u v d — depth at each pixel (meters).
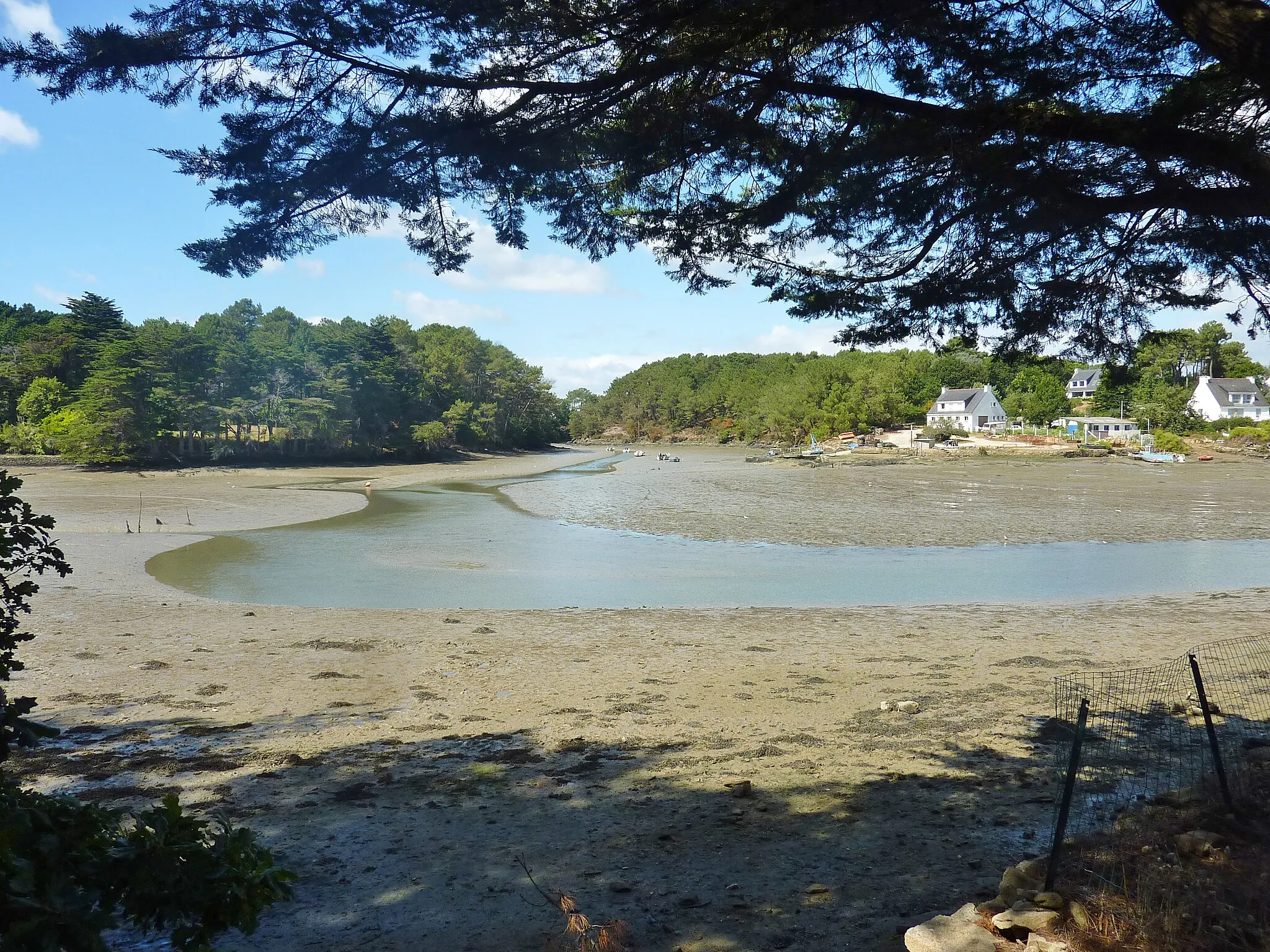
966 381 138.50
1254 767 6.38
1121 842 5.02
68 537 30.03
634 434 194.25
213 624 15.53
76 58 4.45
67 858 2.67
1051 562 25.52
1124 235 5.75
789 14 4.58
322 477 68.69
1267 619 16.00
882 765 7.70
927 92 5.23
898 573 23.61
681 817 6.49
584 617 16.58
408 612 17.11
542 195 5.86
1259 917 4.02
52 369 84.56
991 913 4.37
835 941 4.53
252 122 4.90
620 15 4.74
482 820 6.49
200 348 81.00
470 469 84.50
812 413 137.12
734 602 19.42
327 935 4.77
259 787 7.28
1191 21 3.83
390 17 4.58
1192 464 85.00
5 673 3.05
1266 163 4.25
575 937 4.61
